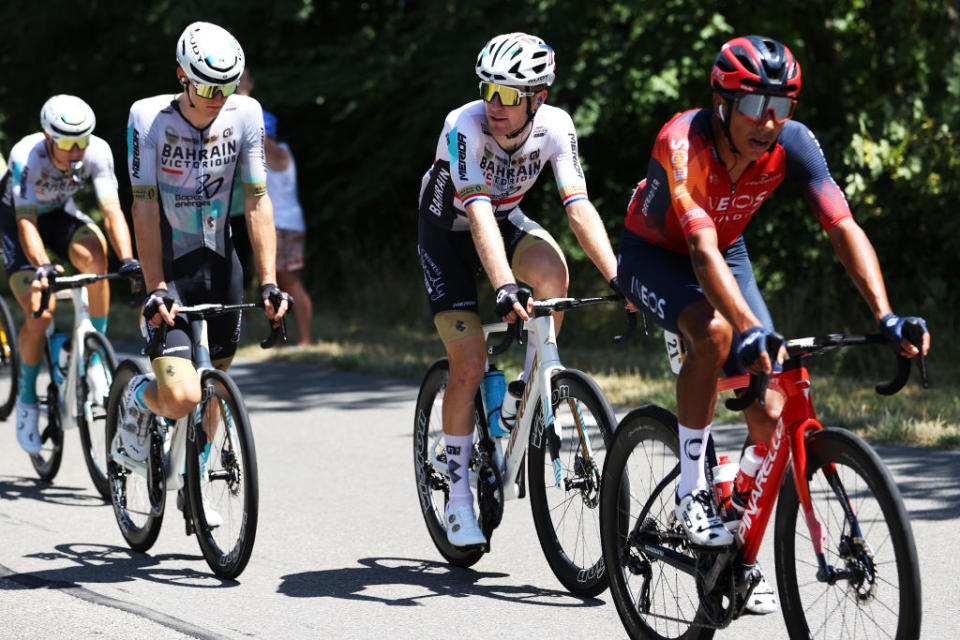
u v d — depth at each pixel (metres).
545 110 7.81
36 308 10.29
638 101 22.33
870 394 14.23
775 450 5.84
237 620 7.17
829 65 20.97
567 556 7.76
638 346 20.27
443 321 8.07
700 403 5.98
